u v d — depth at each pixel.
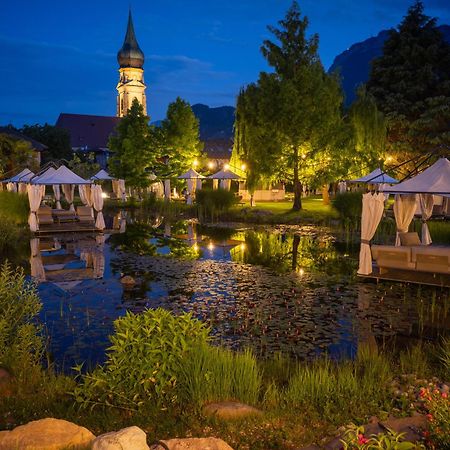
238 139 32.03
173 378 5.07
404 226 15.14
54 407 5.00
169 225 26.06
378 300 10.52
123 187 37.81
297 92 26.33
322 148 27.11
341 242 19.58
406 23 43.38
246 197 38.38
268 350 7.55
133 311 9.66
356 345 7.79
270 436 4.43
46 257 16.14
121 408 4.93
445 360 6.19
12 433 4.11
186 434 4.45
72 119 86.44
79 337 8.11
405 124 40.28
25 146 42.16
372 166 31.84
